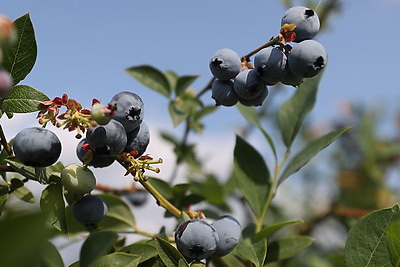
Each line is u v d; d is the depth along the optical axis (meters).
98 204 0.42
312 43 0.42
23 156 0.39
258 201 0.48
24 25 0.40
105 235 0.41
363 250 0.41
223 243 0.41
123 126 0.39
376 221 0.41
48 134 0.39
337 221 0.75
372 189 0.82
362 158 0.86
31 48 0.40
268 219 0.74
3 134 0.40
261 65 0.42
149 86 0.62
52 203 0.40
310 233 0.73
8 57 0.40
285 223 0.45
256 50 0.43
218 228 0.41
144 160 0.40
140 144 0.40
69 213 0.48
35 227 0.25
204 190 0.61
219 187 0.61
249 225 0.48
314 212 0.79
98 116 0.38
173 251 0.40
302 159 0.48
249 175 0.49
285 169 0.49
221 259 0.45
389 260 0.41
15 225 0.25
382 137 0.87
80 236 0.48
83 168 0.40
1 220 0.25
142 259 0.41
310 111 0.50
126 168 0.40
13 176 0.45
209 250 0.40
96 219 0.42
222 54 0.43
